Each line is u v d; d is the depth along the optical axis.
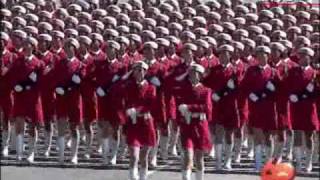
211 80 34.28
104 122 35.03
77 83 34.78
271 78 33.88
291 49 35.94
